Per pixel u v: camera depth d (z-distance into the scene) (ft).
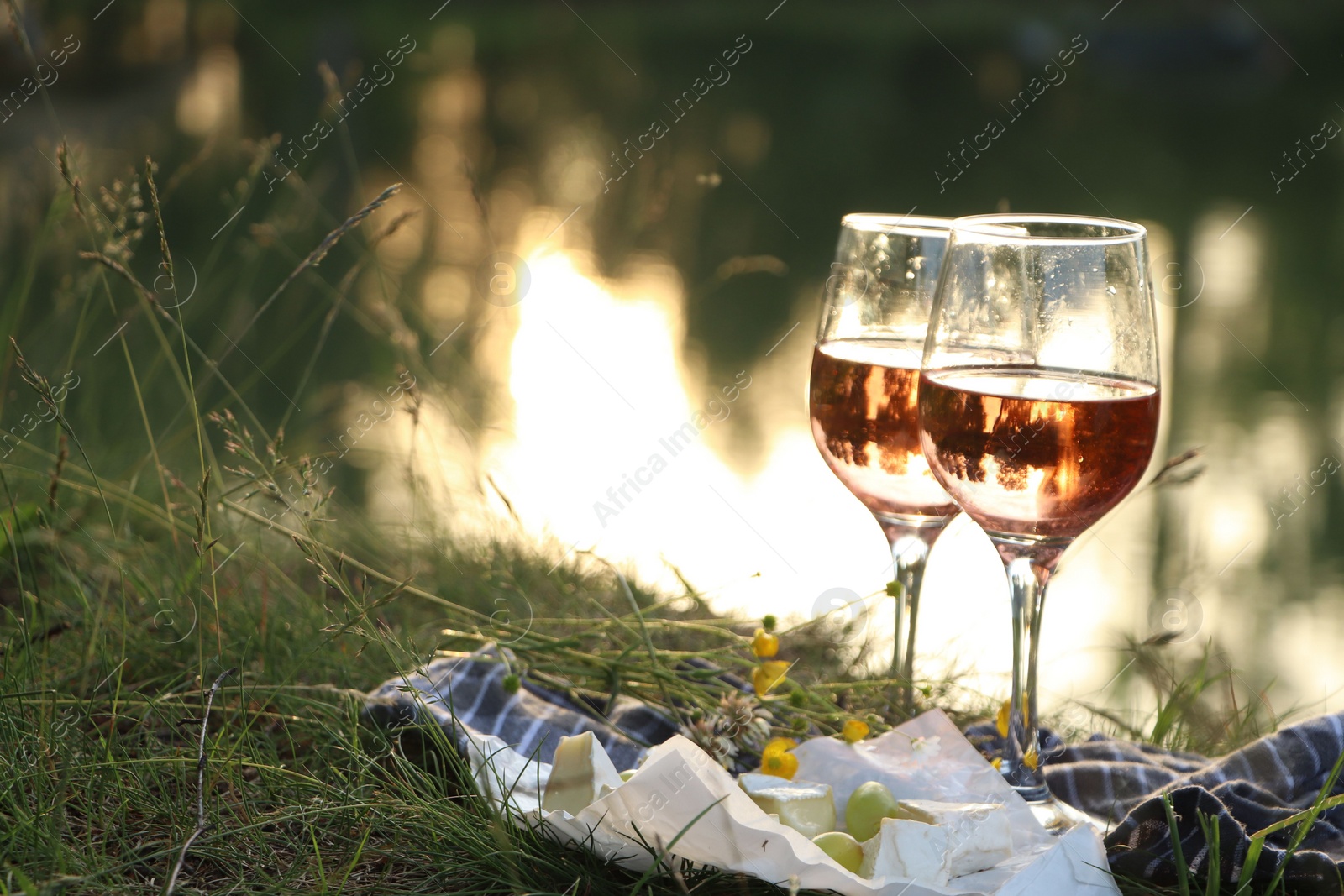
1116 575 12.59
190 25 38.58
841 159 36.42
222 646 5.20
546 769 4.15
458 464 9.75
